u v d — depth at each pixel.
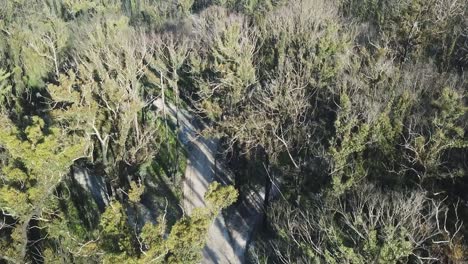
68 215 45.84
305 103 44.53
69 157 31.81
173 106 70.19
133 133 52.41
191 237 27.78
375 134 36.22
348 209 36.72
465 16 55.41
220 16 62.41
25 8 86.19
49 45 56.56
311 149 41.88
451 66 50.59
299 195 40.94
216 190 29.95
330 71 45.19
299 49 49.88
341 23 55.84
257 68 53.09
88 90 43.94
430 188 35.97
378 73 43.00
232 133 49.34
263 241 46.72
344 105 36.03
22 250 31.11
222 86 52.56
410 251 26.69
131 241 29.00
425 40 52.22
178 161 59.41
